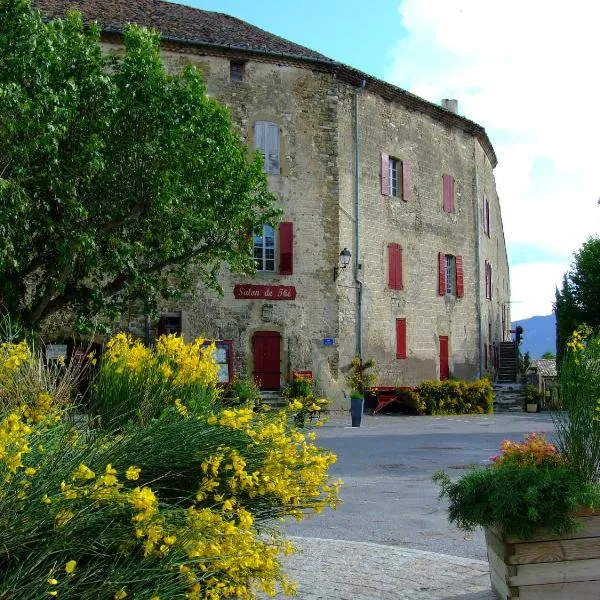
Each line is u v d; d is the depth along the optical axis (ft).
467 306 103.14
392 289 88.94
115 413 18.66
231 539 11.79
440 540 24.26
